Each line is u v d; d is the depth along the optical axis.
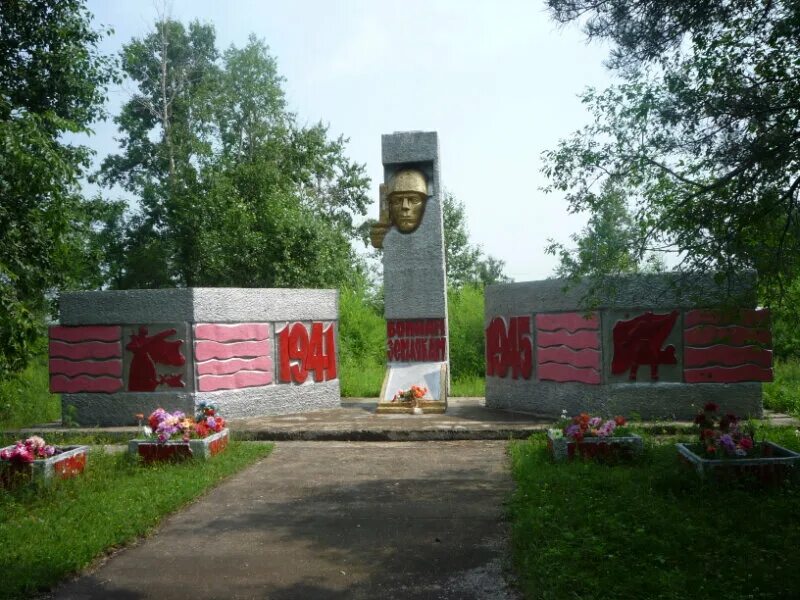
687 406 10.03
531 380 11.61
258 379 12.02
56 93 13.34
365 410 12.87
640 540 4.94
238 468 8.31
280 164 25.28
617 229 7.41
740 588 4.17
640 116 6.84
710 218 6.49
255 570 5.00
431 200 13.63
